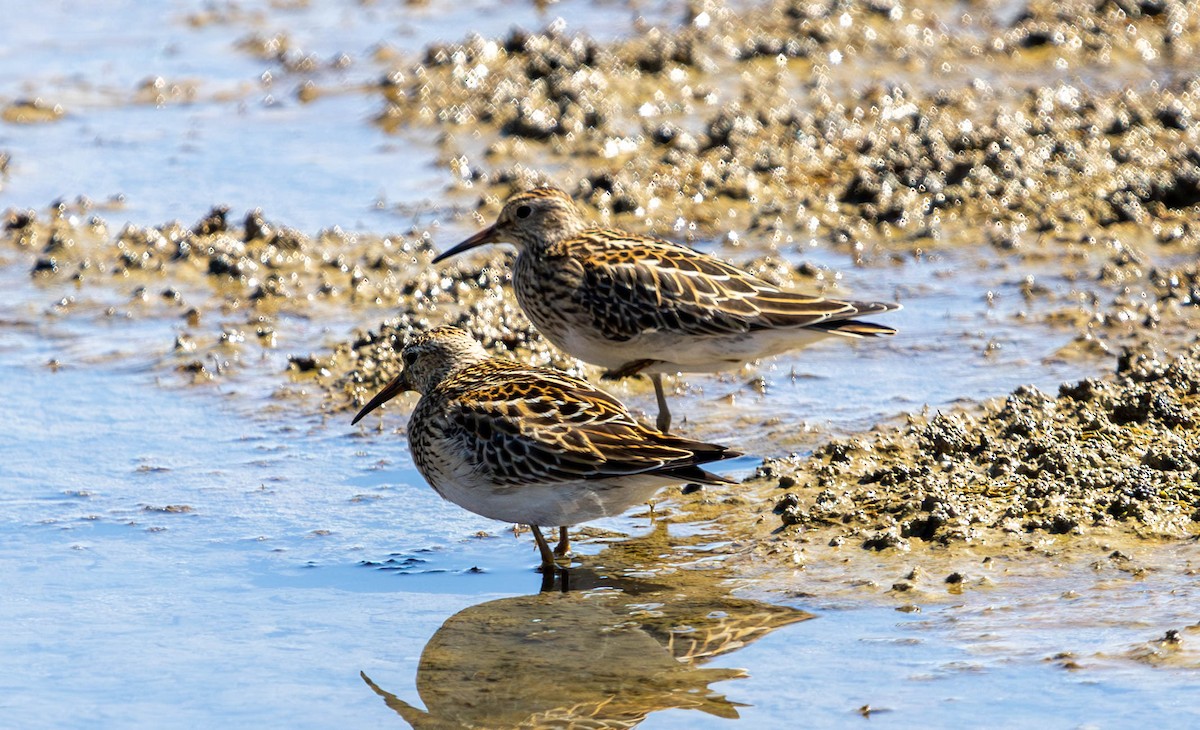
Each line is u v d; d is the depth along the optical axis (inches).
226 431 590.6
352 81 1073.5
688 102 985.5
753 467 537.3
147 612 441.7
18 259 786.2
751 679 389.1
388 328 664.4
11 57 1139.3
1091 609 410.6
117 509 517.7
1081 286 701.3
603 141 907.4
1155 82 986.1
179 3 1289.4
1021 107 938.1
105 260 774.5
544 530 496.4
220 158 933.2
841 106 952.9
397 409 606.9
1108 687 370.9
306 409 611.2
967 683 378.0
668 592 443.2
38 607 445.1
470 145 935.0
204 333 690.8
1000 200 794.8
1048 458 491.8
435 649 415.2
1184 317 657.0
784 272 728.3
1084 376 598.9
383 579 462.6
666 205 817.5
